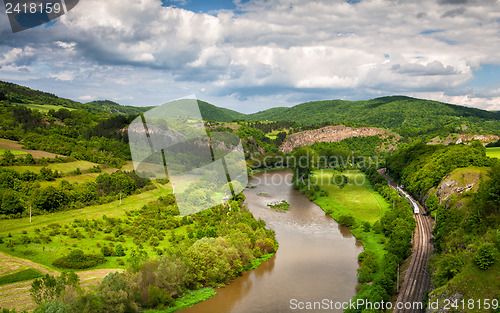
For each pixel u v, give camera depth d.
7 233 82.94
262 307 66.19
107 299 57.88
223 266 76.88
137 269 66.81
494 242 58.97
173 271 68.75
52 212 99.75
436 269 67.50
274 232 110.25
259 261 88.88
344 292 71.88
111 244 83.94
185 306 66.19
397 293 65.19
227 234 90.88
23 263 70.56
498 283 51.28
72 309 52.03
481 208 71.31
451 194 104.94
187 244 84.19
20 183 106.06
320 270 83.19
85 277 68.25
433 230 92.44
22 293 60.16
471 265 56.28
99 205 107.75
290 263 87.81
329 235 110.25
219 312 64.38
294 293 71.81
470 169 113.56
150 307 64.06
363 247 98.94
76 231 88.88
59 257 75.00
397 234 92.88
